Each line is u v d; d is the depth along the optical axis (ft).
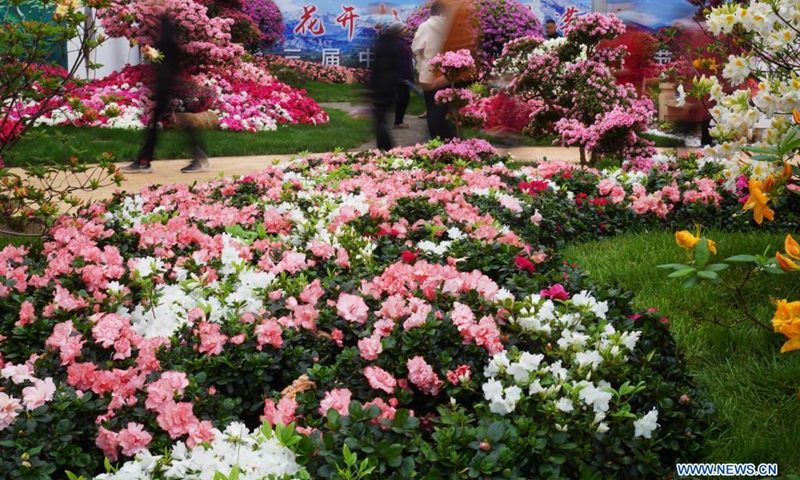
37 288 12.96
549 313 11.00
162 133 45.14
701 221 21.09
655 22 46.39
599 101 31.27
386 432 8.53
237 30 74.38
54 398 9.33
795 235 19.39
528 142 43.21
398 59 35.60
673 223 21.24
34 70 18.52
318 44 84.43
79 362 10.69
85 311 11.93
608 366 10.11
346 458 7.54
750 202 9.23
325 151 42.55
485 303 11.27
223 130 49.70
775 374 12.23
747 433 10.84
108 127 46.52
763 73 14.37
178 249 15.52
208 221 17.63
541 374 9.68
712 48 17.70
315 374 9.93
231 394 10.17
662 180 23.65
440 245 14.99
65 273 13.48
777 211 20.48
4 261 14.26
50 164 20.54
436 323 10.40
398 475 7.93
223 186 22.08
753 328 13.82
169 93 33.99
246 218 17.80
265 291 12.53
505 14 59.06
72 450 8.70
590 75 31.76
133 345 11.13
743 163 13.74
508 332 10.97
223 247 14.87
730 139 14.19
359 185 21.88
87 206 18.66
